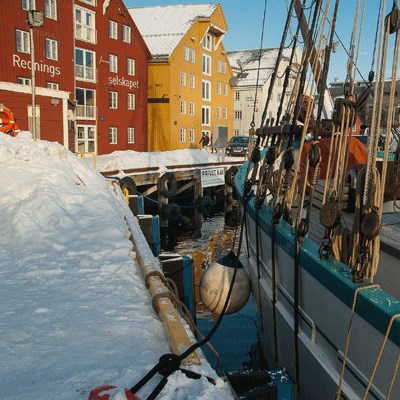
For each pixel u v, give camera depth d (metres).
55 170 9.42
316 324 4.06
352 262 3.59
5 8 23.58
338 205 3.78
